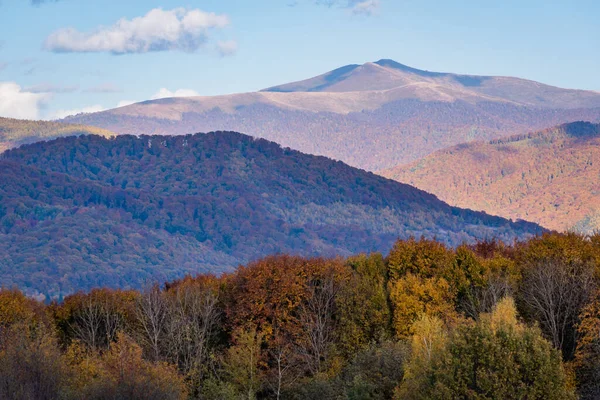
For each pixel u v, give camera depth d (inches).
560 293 2012.8
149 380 1582.2
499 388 1408.7
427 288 2251.5
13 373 1460.4
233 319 2373.3
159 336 2268.7
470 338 1475.1
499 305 1800.0
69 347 1888.5
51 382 1504.7
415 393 1536.7
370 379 1814.7
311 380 2020.2
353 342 2236.7
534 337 1467.8
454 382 1440.7
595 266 2113.7
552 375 1421.0
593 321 1833.2
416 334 1817.2
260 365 2218.3
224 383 2063.2
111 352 1931.6
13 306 2347.4
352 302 2324.1
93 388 1519.4
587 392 1761.8
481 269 2395.4
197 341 2193.7
